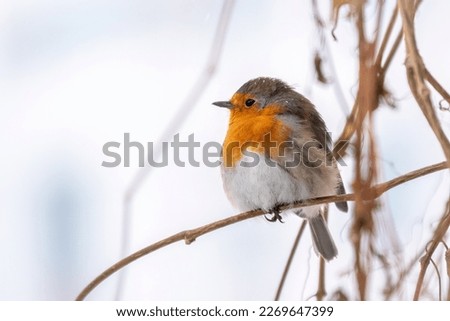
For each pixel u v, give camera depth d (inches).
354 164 138.3
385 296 138.9
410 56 138.4
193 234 141.6
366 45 138.3
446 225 139.5
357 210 138.3
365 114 138.3
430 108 138.1
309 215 145.5
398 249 138.4
